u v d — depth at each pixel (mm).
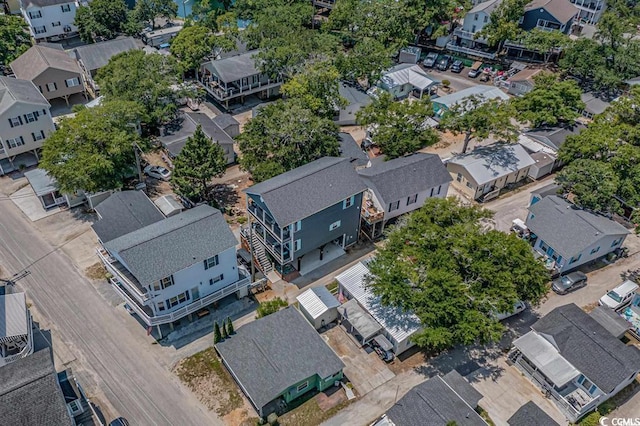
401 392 37812
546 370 37625
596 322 41062
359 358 40219
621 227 50156
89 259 48375
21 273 46562
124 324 42312
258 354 37562
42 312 42969
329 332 42219
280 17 81625
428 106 59281
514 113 60594
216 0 106625
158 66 65625
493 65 87438
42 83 67312
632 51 75812
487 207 56750
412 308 37969
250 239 44750
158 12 92750
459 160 59000
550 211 50812
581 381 38031
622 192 53000
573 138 56562
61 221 52750
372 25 81875
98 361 39281
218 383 38062
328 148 54781
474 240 39625
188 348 40531
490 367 39938
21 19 81250
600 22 80125
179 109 68688
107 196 53719
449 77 83812
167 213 50781
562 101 65875
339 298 45188
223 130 63406
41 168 51781
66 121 54375
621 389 38594
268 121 55000
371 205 50938
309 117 55000
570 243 47500
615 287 46781
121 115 55375
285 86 63531
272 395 34938
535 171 60719
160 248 39000
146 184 58312
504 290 37844
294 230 43812
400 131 58094
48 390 31094
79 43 90062
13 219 52750
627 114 61531
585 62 76188
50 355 34188
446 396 34406
